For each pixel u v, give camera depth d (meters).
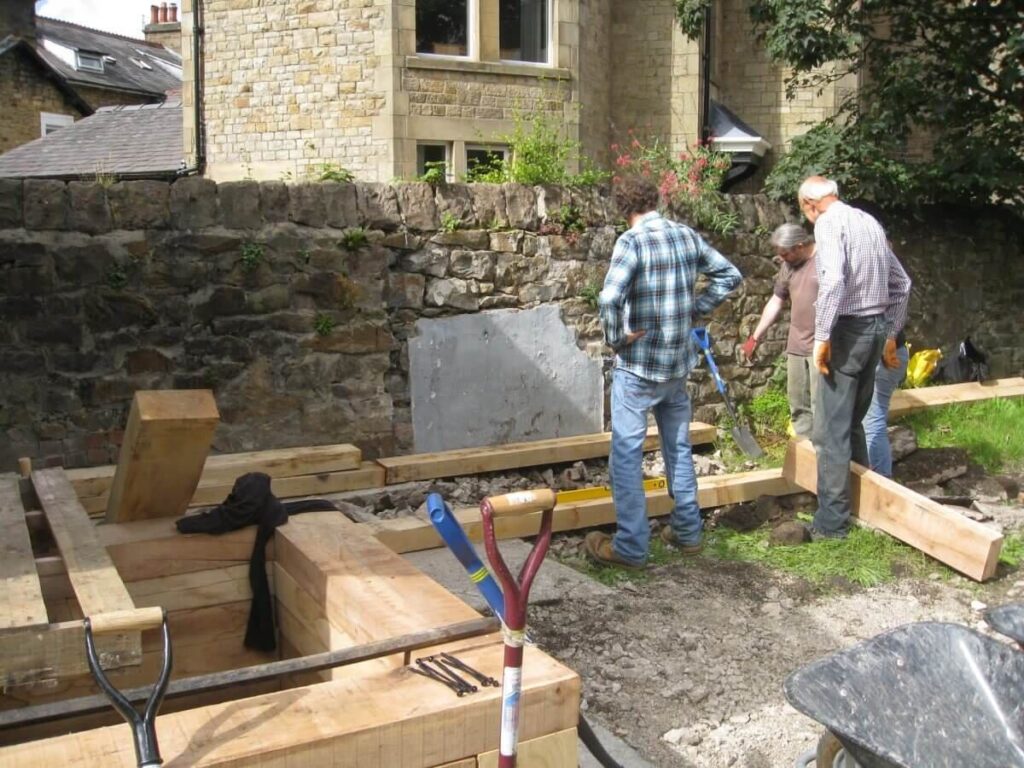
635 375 4.99
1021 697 2.49
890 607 4.82
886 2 9.35
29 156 15.46
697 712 3.75
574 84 13.02
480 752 2.11
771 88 15.24
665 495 5.82
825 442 5.54
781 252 6.30
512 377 6.88
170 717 2.01
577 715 2.25
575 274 7.05
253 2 12.37
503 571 2.05
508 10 12.65
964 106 9.70
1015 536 5.78
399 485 6.08
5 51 21.03
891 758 2.07
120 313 5.78
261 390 6.12
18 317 5.56
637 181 5.09
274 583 3.32
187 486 3.42
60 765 1.84
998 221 9.48
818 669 2.41
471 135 12.27
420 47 12.23
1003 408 8.27
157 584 3.21
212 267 5.96
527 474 6.59
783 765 3.42
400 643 2.34
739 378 7.90
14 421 5.59
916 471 6.68
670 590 4.89
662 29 14.12
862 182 8.85
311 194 6.19
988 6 9.47
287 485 5.75
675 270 4.95
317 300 6.23
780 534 5.53
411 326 6.52
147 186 5.80
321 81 12.11
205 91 12.79
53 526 3.21
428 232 6.53
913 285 9.11
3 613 2.38
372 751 1.99
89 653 1.96
